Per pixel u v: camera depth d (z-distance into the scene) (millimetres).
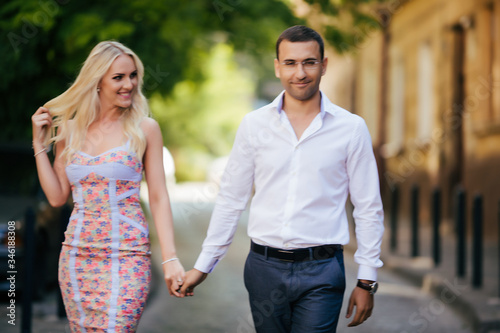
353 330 9844
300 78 5219
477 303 10750
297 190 5297
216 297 12164
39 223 11695
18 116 15031
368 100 35406
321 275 5250
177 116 51500
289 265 5285
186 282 5621
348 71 40406
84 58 14312
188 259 17016
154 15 14867
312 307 5230
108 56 5371
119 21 14258
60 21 14227
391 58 31516
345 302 11602
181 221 28875
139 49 15297
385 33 31625
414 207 16672
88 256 5277
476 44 21844
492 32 21188
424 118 27734
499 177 19844
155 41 15414
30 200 12266
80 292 5270
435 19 25641
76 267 5281
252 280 5395
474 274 12266
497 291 11844
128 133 5406
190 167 59188
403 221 27297
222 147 55406
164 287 13188
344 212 5410
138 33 15305
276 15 16906
